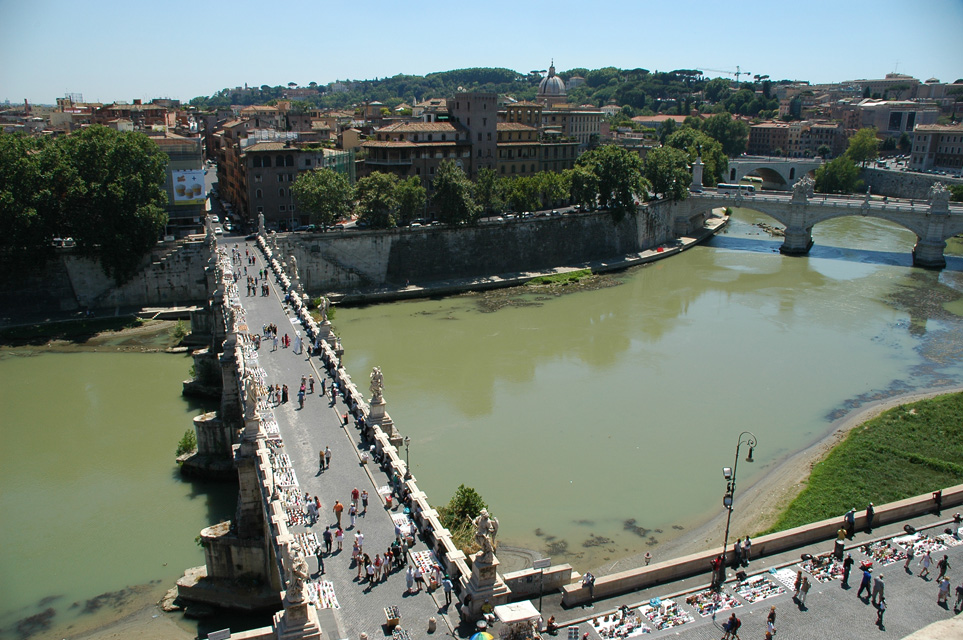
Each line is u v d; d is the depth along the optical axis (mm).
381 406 52781
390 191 133000
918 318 115562
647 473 64875
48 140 114750
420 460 66188
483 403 79438
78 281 113188
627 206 158750
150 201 115188
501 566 50344
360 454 49750
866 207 159625
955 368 93000
